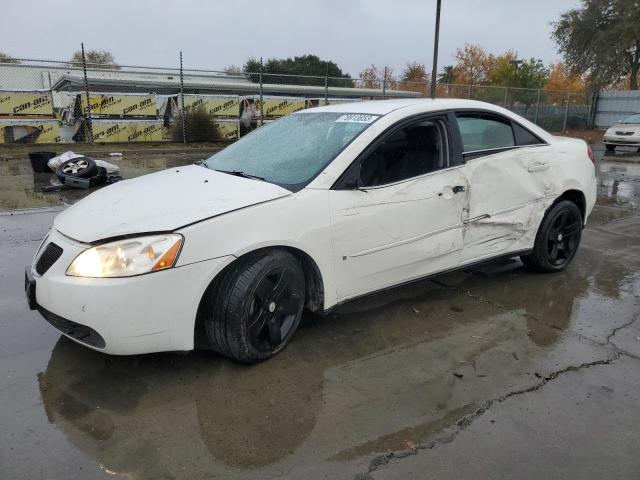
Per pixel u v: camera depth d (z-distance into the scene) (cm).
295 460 238
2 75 2461
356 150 343
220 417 268
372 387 297
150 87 2358
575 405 283
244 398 284
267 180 341
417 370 316
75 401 278
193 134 1878
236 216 296
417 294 437
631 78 3203
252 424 262
